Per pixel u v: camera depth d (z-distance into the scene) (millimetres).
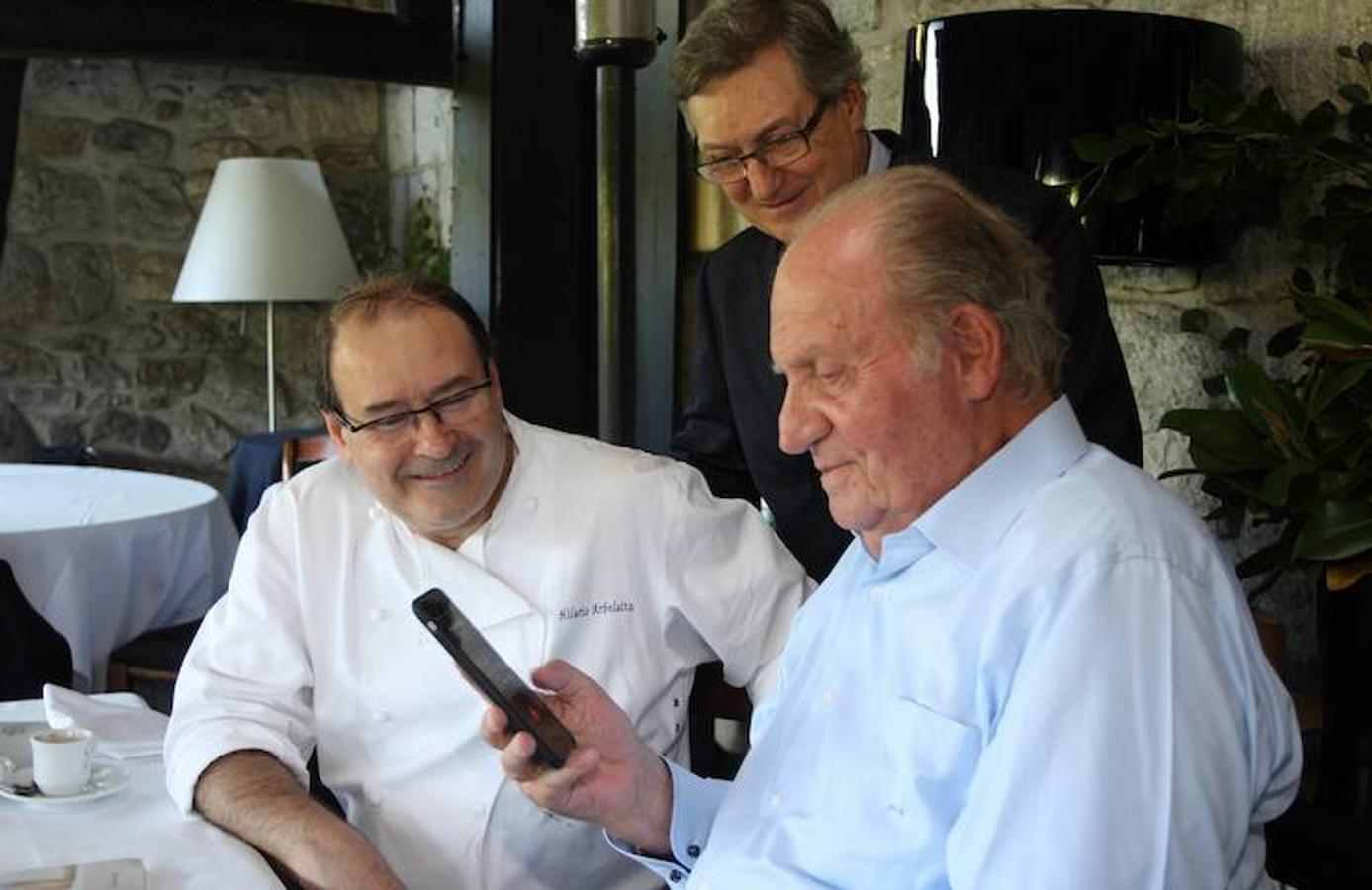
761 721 1545
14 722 1794
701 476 1860
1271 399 1984
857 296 1232
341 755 1777
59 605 3193
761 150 1894
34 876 1348
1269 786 1220
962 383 1245
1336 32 2492
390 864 1746
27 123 5793
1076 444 1276
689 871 1528
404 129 6199
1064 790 1114
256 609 1763
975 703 1227
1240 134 2281
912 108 2564
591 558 1753
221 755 1607
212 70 6051
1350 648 1938
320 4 5250
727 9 1884
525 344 4586
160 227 6004
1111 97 2402
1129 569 1164
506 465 1772
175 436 6090
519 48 4473
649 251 4340
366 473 1679
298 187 5551
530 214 4551
